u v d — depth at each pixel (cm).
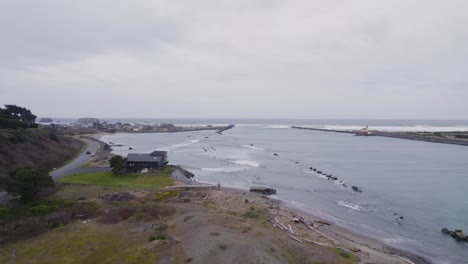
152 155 7694
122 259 2938
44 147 7856
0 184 4959
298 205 5350
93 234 3519
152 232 3591
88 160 8188
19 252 3067
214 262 2803
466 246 3750
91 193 5091
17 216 3831
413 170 8688
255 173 8088
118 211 4169
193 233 3438
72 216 4006
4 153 6009
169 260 2916
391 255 3391
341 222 4519
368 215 4862
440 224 4497
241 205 4866
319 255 3092
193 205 4659
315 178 7562
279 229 3869
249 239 3234
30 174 4438
